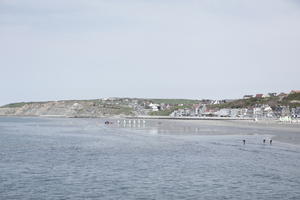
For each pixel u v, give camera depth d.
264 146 63.66
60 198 30.97
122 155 55.56
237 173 40.09
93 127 151.25
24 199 30.69
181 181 36.62
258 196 30.95
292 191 32.31
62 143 76.75
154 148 64.25
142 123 186.00
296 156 51.38
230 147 63.78
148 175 39.66
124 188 34.06
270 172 40.19
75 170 42.97
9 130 131.12
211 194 31.78
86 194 32.09
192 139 81.38
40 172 41.88
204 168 43.44
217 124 160.88
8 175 40.22
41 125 176.25
